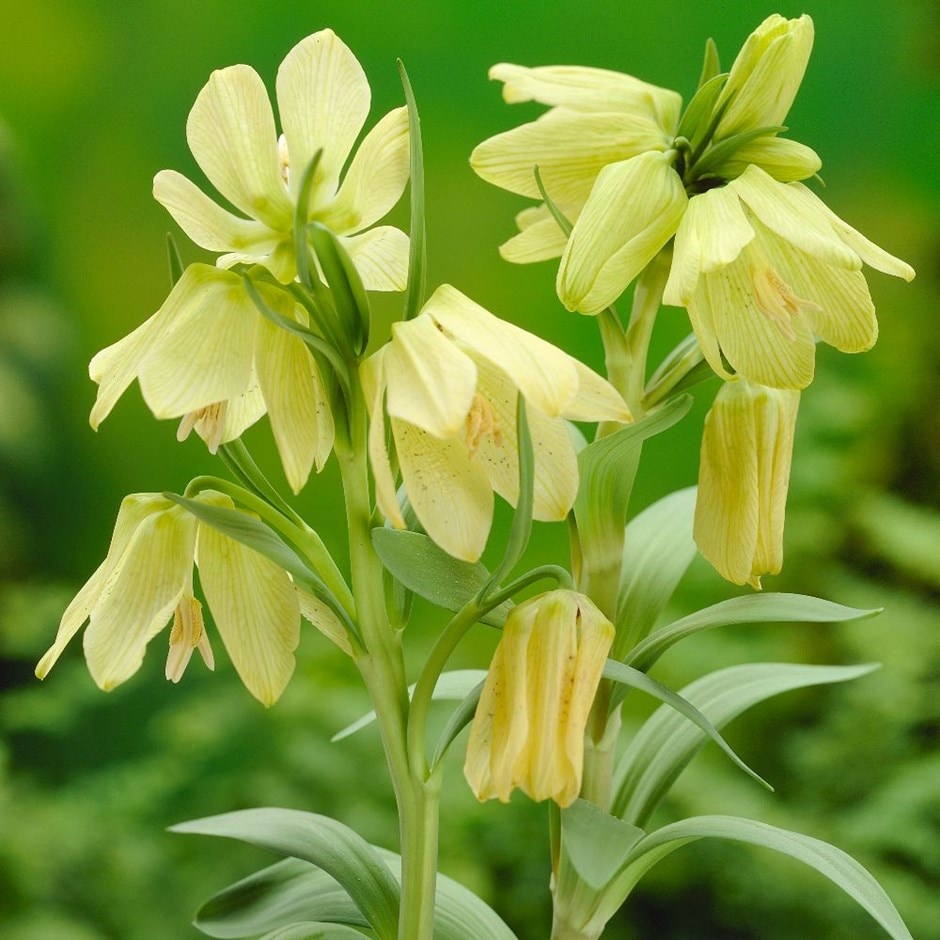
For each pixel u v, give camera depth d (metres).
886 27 2.51
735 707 0.66
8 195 2.67
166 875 1.71
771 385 0.61
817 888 1.71
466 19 2.60
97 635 0.59
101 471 2.68
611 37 2.62
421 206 0.58
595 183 0.61
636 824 0.65
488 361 0.59
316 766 1.74
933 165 2.50
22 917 1.62
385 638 0.60
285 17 2.71
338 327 0.58
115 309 2.75
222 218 0.58
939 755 1.81
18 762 2.07
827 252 0.59
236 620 0.60
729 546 0.62
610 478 0.63
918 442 2.35
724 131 0.61
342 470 0.59
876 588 2.06
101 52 2.76
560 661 0.58
